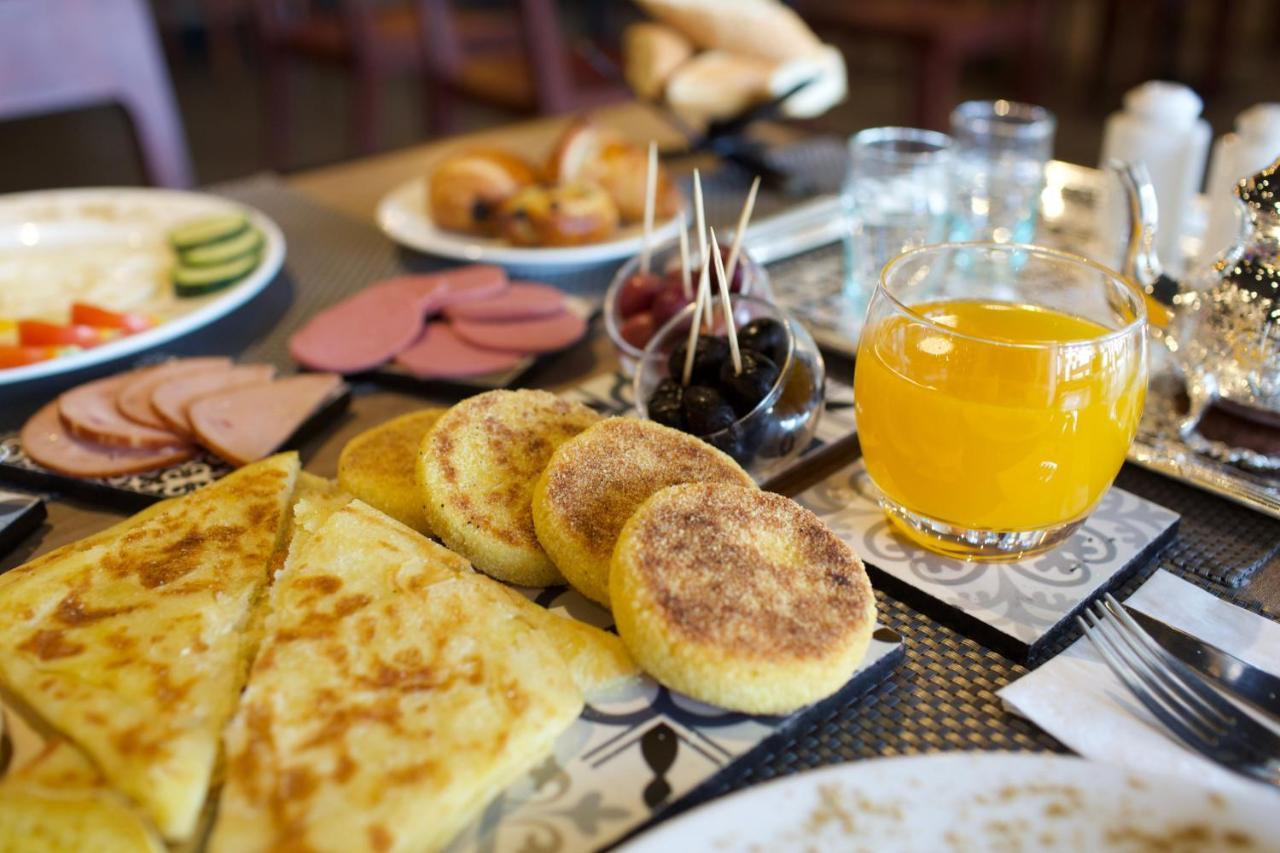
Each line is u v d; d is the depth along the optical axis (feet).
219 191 2.65
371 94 5.26
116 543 1.24
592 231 2.14
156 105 3.58
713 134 2.61
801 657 1.05
